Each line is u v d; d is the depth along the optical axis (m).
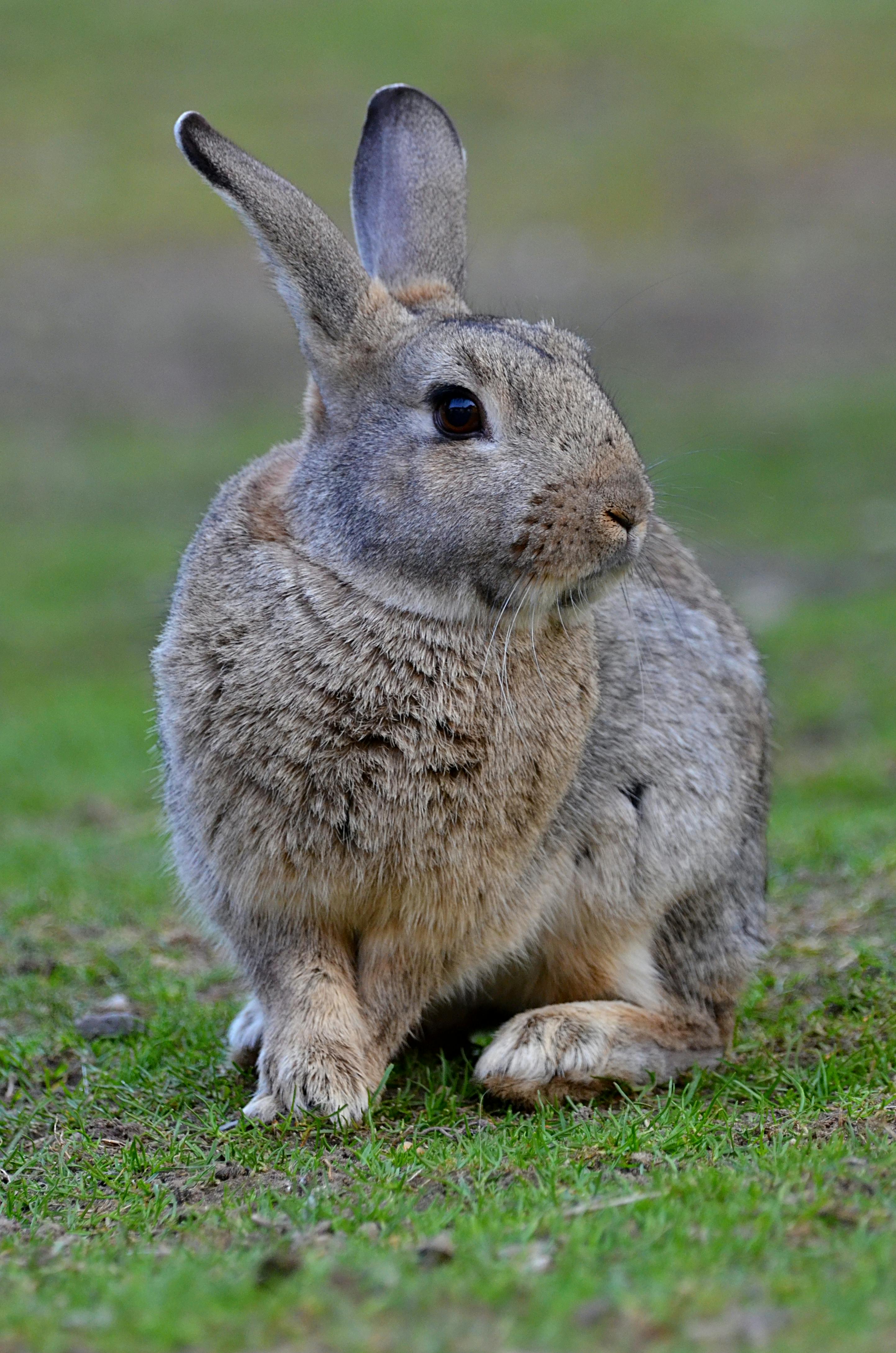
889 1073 10.12
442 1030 11.45
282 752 9.48
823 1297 6.11
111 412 45.91
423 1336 5.86
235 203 10.13
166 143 63.06
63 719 25.34
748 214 54.91
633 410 42.91
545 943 11.03
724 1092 10.06
